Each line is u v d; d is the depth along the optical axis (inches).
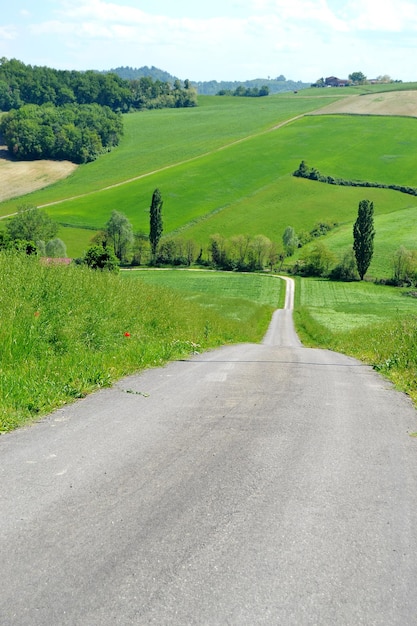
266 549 151.1
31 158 6053.2
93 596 126.6
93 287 655.8
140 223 4439.0
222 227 4367.6
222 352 652.7
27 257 700.0
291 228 3954.2
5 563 138.9
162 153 6284.5
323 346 1118.4
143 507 173.8
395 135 6136.8
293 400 350.9
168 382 397.1
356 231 3420.3
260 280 3371.1
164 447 235.8
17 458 217.2
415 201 4827.8
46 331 441.4
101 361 435.2
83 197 5039.4
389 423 298.4
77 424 271.7
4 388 317.4
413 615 125.4
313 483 200.7
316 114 7239.2
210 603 125.9
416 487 201.2
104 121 6574.8
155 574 136.3
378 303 2763.3
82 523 161.5
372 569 143.7
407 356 537.3
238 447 239.8
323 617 123.0
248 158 5792.3
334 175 5270.7
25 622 117.0
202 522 165.2
